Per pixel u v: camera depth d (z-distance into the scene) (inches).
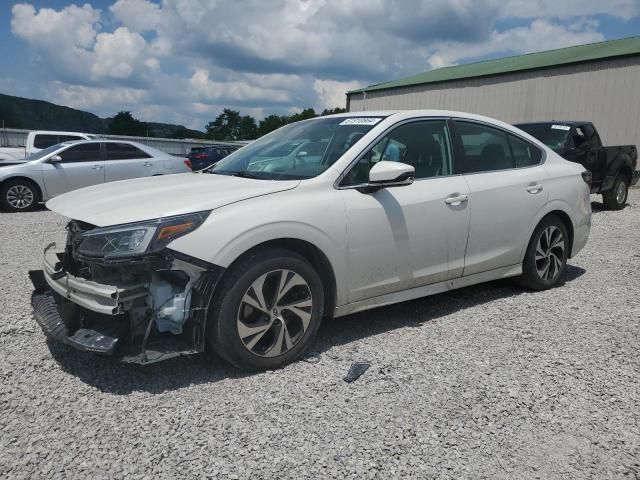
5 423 105.4
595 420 109.7
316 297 135.2
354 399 116.5
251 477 90.5
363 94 1224.2
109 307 112.2
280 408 112.3
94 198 136.2
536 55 1025.5
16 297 184.4
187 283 118.4
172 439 100.7
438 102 1048.2
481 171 175.6
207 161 900.0
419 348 144.3
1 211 440.8
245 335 123.9
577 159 378.6
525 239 185.6
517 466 94.8
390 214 146.9
